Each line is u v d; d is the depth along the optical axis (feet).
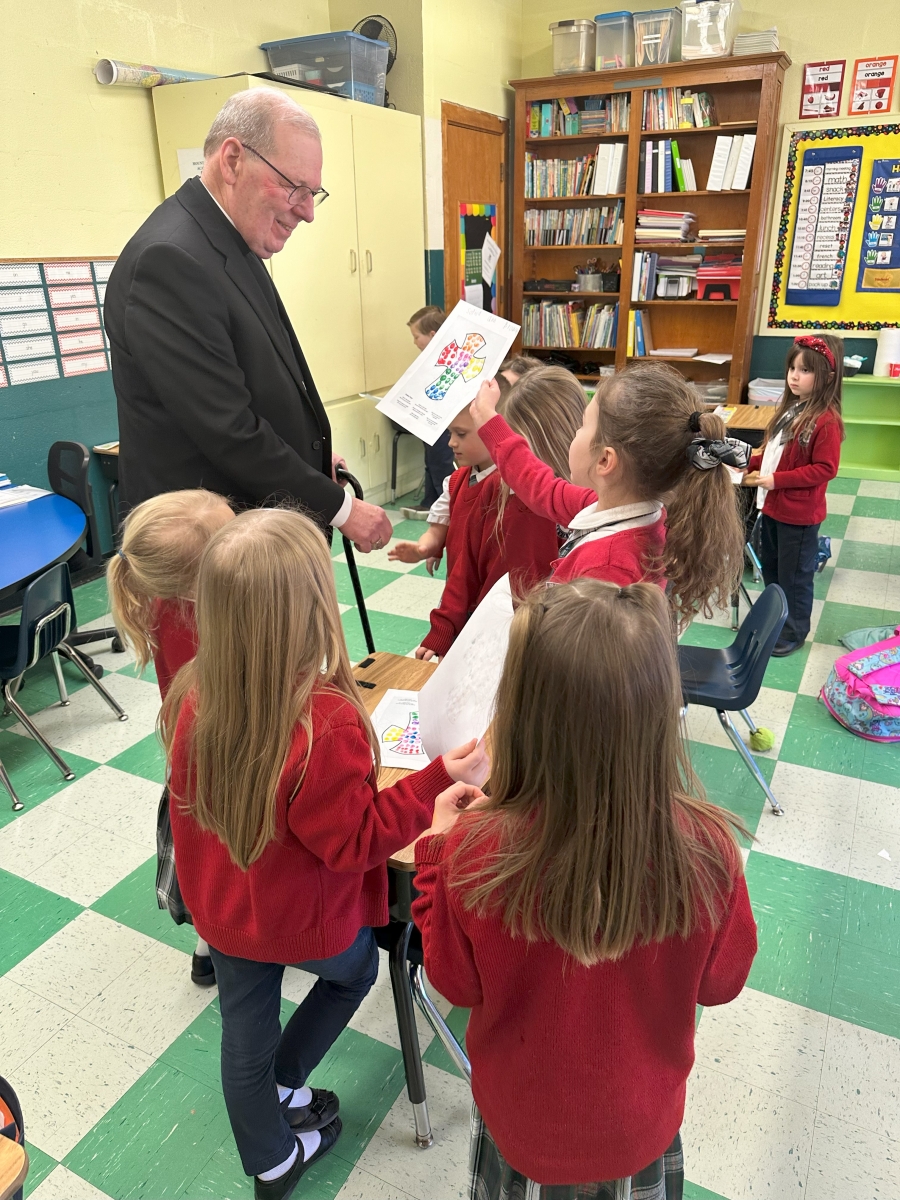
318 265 14.99
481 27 18.93
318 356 15.43
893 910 6.98
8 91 11.44
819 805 8.32
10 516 10.25
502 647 3.92
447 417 5.63
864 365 19.43
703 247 19.76
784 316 19.77
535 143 20.86
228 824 3.56
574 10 20.13
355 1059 5.75
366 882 4.22
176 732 3.79
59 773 9.02
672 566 4.45
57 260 12.55
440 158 18.12
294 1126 4.89
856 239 18.67
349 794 3.54
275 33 15.87
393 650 11.57
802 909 6.99
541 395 5.78
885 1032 5.89
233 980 4.13
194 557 4.48
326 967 4.13
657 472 4.40
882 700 9.30
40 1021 6.08
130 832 8.09
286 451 5.83
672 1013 2.84
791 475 10.59
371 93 16.05
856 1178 4.92
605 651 2.44
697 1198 4.81
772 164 18.30
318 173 5.86
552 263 21.70
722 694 7.64
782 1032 5.90
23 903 7.20
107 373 13.80
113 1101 5.47
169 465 5.94
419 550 7.04
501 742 2.72
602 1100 2.81
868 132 17.90
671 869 2.58
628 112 18.88
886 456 19.65
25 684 10.96
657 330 20.89
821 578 13.83
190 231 5.56
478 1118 3.41
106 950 6.72
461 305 6.16
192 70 14.08
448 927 2.78
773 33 16.90
